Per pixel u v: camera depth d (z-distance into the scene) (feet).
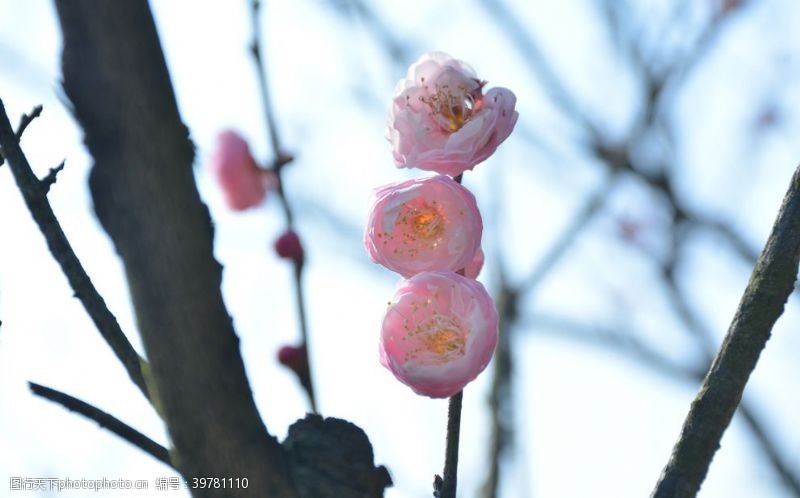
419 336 1.79
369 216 1.81
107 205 1.64
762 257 1.85
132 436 1.80
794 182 1.86
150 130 1.63
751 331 1.84
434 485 1.83
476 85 1.83
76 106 1.63
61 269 1.82
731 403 1.84
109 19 1.62
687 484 1.83
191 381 1.66
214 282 1.66
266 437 1.69
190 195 1.65
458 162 1.80
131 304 1.66
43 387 1.79
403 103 1.83
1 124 1.84
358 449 1.78
